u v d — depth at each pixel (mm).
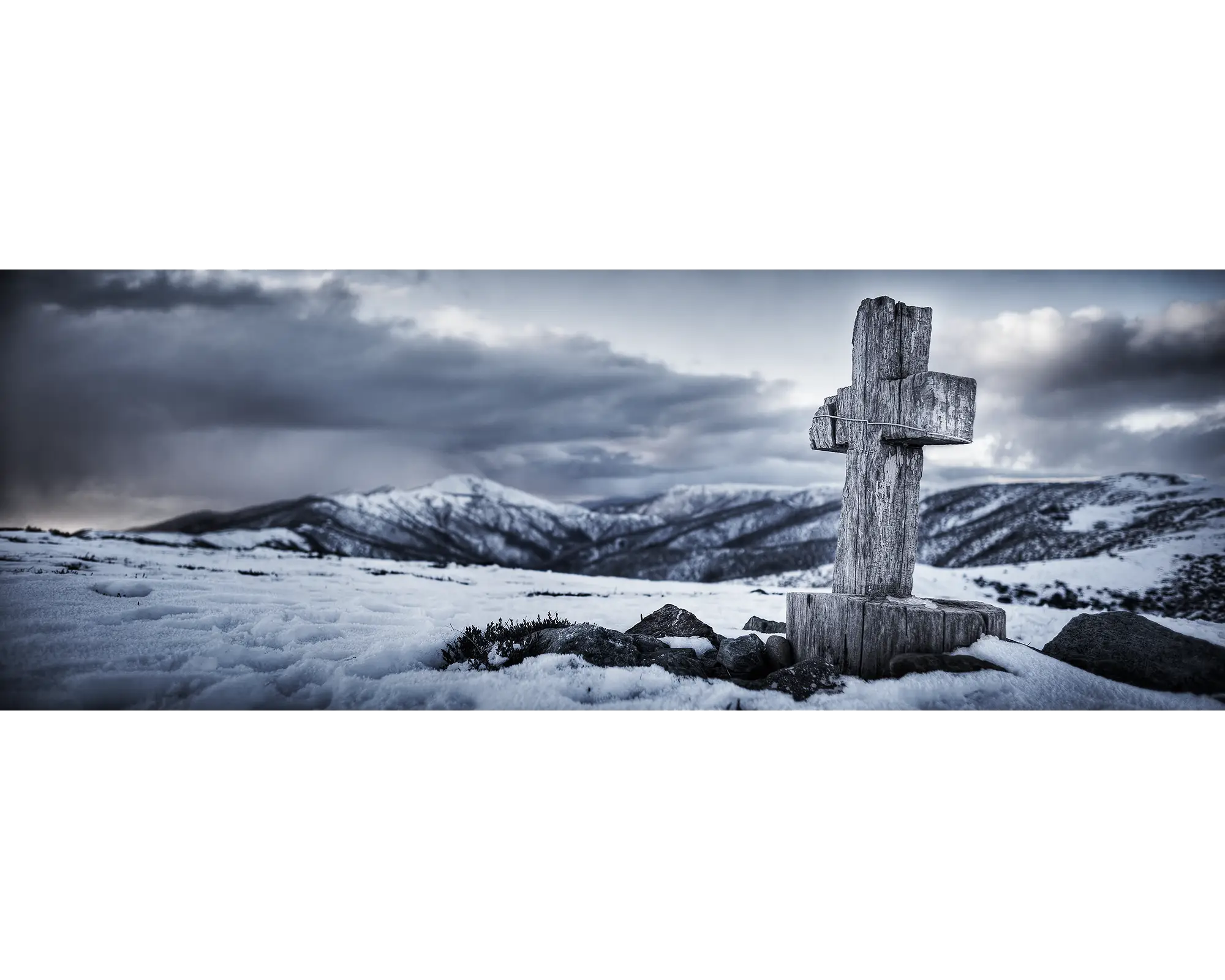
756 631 6699
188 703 5273
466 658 5992
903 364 5387
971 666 4996
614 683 5234
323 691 5434
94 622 6941
